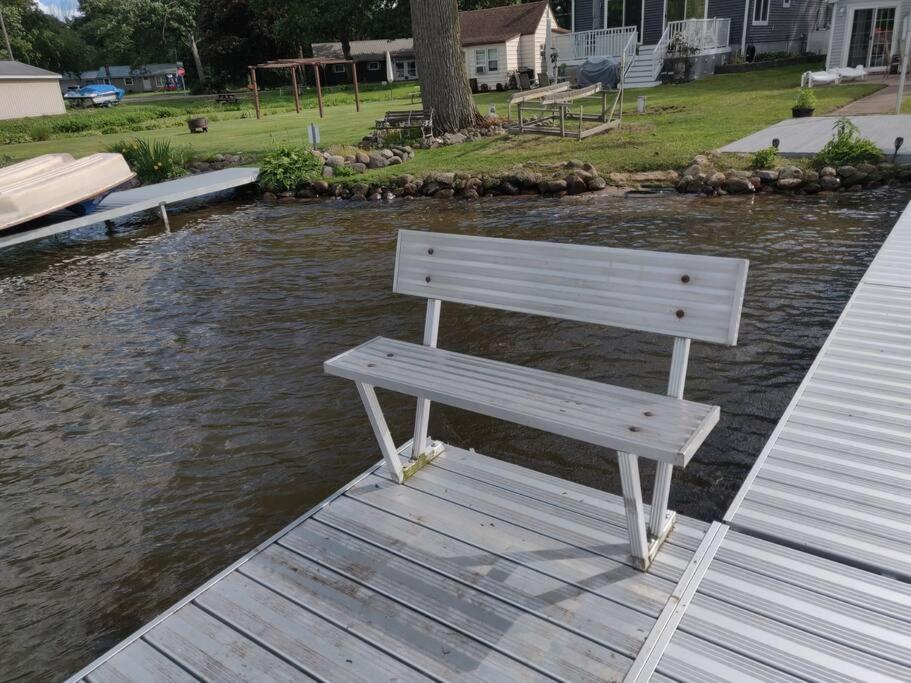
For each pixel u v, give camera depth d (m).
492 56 35.97
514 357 5.45
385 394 4.96
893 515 2.53
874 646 1.97
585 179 12.08
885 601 2.13
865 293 5.00
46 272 9.68
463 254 3.06
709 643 2.03
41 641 2.96
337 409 4.80
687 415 2.23
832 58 23.06
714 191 10.98
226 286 8.17
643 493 3.59
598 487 3.69
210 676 2.08
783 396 4.54
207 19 64.50
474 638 2.15
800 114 15.06
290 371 5.55
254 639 2.21
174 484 4.07
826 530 2.47
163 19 83.62
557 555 2.49
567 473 3.85
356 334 6.27
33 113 47.75
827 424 3.20
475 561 2.49
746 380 4.79
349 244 9.82
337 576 2.48
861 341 4.14
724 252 7.80
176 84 95.81
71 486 4.16
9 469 4.41
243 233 11.25
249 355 5.97
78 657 2.86
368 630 2.22
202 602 2.40
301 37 57.25
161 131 29.02
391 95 36.91
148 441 4.62
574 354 5.41
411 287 3.26
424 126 17.05
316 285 7.88
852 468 2.84
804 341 5.34
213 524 3.66
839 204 9.73
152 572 3.34
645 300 2.55
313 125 15.52
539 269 2.83
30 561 3.50
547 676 1.99
